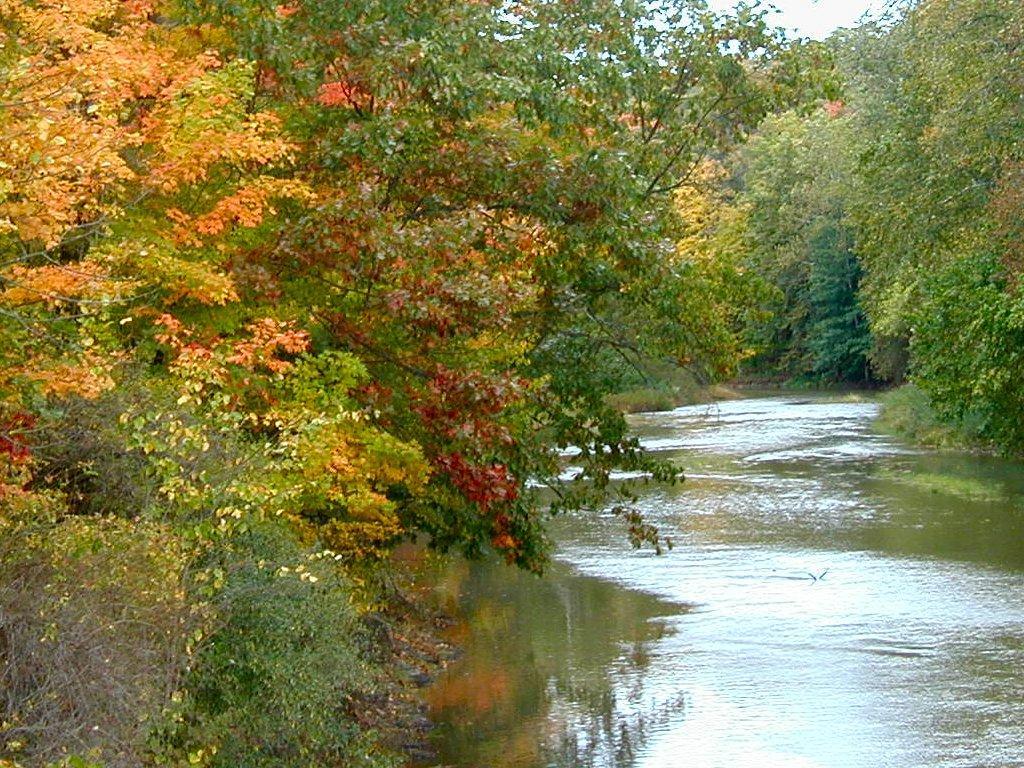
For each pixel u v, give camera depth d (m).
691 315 17.92
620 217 15.89
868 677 18.23
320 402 11.84
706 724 16.27
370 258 13.18
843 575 25.06
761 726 16.16
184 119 10.52
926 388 34.44
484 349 15.77
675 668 19.02
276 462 9.92
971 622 21.17
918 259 32.78
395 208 15.28
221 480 9.48
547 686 18.19
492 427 13.86
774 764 14.70
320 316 13.69
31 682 8.02
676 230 19.91
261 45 13.68
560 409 18.69
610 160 15.78
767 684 18.06
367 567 15.43
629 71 18.73
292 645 11.04
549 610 23.05
